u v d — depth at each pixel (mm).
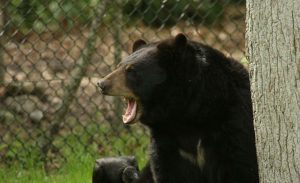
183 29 13750
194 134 8578
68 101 12797
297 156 6520
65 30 12789
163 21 12828
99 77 13164
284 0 6375
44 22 12906
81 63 12898
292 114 6473
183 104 8398
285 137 6551
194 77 8352
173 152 8734
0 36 12219
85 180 11375
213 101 8344
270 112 6609
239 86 8492
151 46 8680
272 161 6695
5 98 13188
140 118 8578
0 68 12805
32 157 12578
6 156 12570
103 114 13148
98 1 12750
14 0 12594
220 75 8422
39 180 11781
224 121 8352
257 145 6836
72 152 12711
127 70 8422
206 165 8586
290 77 6426
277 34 6453
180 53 8367
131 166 9516
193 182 8773
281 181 6664
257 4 6578
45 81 13195
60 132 13062
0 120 13008
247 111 8359
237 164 8320
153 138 8781
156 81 8375
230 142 8320
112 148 12797
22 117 13125
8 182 11867
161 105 8445
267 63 6559
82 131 13133
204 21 13297
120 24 12805
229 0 13336
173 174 8789
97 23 12656
